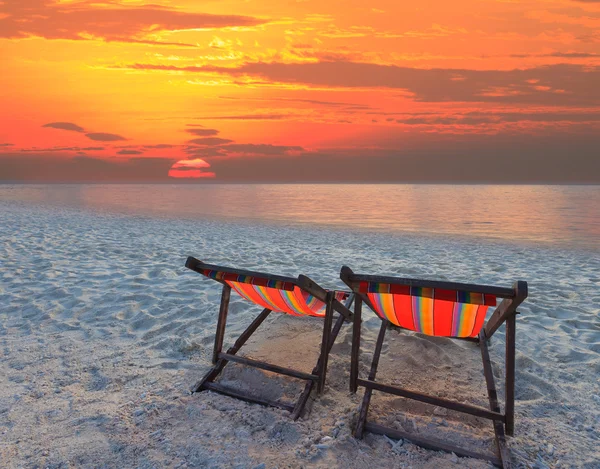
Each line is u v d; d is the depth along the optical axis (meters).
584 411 2.55
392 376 2.87
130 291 4.74
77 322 3.84
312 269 6.60
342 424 2.32
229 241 9.66
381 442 2.20
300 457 2.06
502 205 29.27
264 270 6.45
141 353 3.21
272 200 34.97
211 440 2.17
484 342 2.70
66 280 5.16
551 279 6.24
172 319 3.95
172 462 2.02
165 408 2.45
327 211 22.95
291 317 3.75
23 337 3.49
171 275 5.54
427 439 2.19
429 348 3.19
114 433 2.22
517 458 2.08
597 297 5.12
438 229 14.32
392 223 16.42
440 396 2.63
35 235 9.18
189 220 15.41
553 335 3.79
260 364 2.65
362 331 3.58
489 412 2.15
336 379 2.78
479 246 10.04
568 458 2.12
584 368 3.14
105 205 23.55
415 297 2.07
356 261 7.46
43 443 2.14
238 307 4.17
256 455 2.07
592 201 34.91
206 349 3.26
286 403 2.47
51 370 2.92
